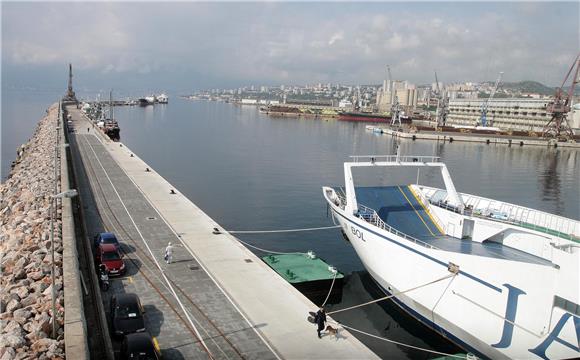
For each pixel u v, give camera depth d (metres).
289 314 28.30
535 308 25.41
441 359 28.98
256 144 146.12
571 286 24.31
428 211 41.06
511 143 193.62
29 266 29.19
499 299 26.33
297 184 82.31
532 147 185.25
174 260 35.75
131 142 140.00
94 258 34.81
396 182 90.31
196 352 23.78
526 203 78.56
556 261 25.22
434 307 29.86
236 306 28.89
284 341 25.34
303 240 51.50
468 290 27.48
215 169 95.94
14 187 60.81
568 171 117.88
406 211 41.03
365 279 41.09
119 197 55.22
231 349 24.25
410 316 34.00
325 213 63.03
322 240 51.59
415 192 44.41
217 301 29.41
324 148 143.38
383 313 34.88
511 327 26.27
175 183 80.50
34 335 21.34
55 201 43.16
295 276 37.25
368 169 103.25
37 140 97.56
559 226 35.09
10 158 108.12
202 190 75.56
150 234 41.75
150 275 32.72
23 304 24.61
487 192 86.62
